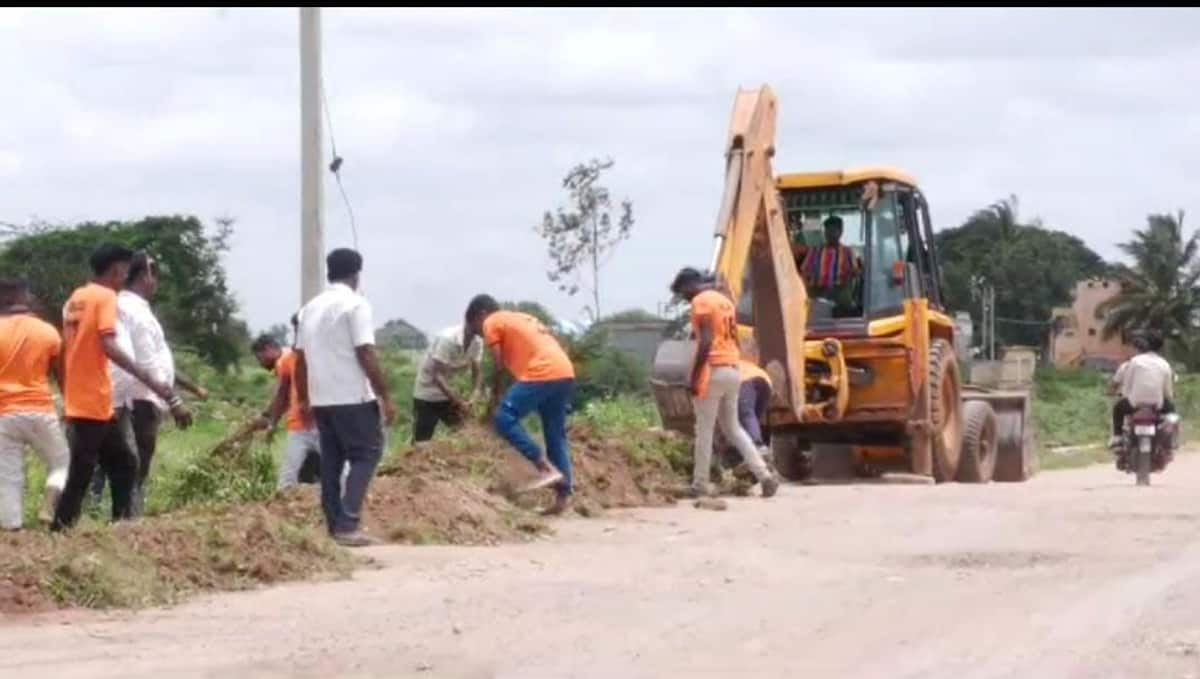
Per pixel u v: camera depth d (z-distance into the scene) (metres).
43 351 13.27
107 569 10.80
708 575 12.16
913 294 22.53
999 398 25.44
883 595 11.25
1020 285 108.12
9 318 13.21
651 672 8.77
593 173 50.31
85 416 12.71
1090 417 60.22
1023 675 8.72
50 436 13.25
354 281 13.48
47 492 13.33
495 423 15.73
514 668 8.87
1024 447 25.70
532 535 14.31
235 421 23.73
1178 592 11.33
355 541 13.21
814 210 22.39
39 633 9.77
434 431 18.36
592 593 11.29
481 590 11.39
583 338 39.22
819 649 9.38
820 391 21.88
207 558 11.52
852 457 23.58
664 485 17.86
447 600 10.97
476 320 16.28
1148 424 21.78
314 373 13.21
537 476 16.22
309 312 13.31
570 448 17.55
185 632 9.84
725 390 17.66
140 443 13.77
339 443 13.29
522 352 15.67
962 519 15.75
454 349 18.09
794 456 23.17
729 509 16.77
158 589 10.93
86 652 9.27
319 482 15.50
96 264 12.95
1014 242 110.69
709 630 9.94
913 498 18.05
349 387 13.16
